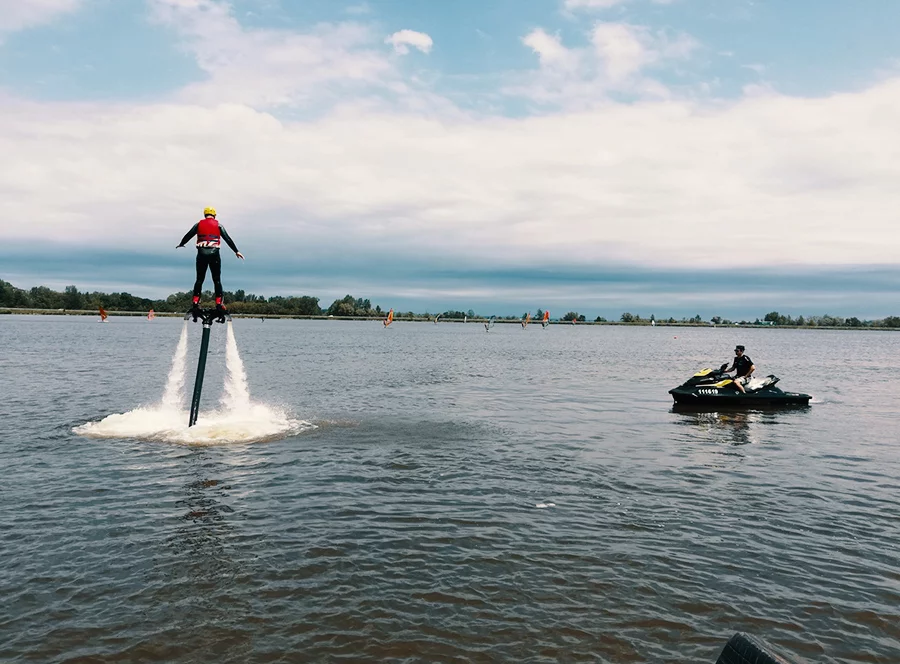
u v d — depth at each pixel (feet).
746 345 396.57
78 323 570.87
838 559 31.55
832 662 22.65
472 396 95.35
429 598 26.94
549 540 33.63
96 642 23.27
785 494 42.55
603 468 49.32
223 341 289.33
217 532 34.37
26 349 196.75
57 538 33.27
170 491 41.93
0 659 22.04
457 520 36.65
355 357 190.80
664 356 232.32
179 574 29.01
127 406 79.05
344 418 71.97
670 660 22.66
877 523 36.86
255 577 28.81
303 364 157.17
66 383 103.55
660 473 47.91
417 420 71.15
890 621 25.53
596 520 36.86
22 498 40.01
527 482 44.91
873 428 69.41
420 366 157.79
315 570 29.58
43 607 25.81
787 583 28.78
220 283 64.08
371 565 30.19
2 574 28.76
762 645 15.87
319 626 24.57
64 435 59.82
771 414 79.66
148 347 217.77
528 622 25.05
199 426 63.52
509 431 64.85
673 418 75.56
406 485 43.88
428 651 22.97
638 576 29.30
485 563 30.58
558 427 67.92
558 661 22.49
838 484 45.24
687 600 27.02
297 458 51.72
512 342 370.12
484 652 22.94
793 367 187.83
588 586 28.22
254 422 66.33
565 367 164.14
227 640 23.54
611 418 75.05
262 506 38.96
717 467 50.08
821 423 72.59
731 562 31.01
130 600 26.50
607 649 23.26
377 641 23.56
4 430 61.98
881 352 307.99
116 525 35.37
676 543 33.40
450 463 50.44
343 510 38.29
